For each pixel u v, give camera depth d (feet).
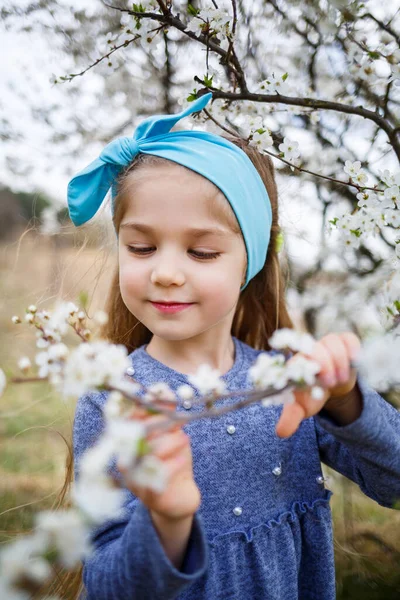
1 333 9.43
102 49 7.66
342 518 7.43
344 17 5.20
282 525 3.59
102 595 2.61
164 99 8.13
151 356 3.92
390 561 6.63
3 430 9.48
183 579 2.30
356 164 4.56
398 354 2.08
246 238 3.61
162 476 1.73
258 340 4.86
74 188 3.93
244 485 3.55
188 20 6.89
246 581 3.41
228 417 3.66
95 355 2.08
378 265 7.07
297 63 7.16
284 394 2.21
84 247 5.23
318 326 7.68
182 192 3.31
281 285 4.87
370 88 6.03
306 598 3.80
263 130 4.47
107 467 3.15
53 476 8.62
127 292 3.43
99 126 9.02
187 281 3.32
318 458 3.88
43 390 10.48
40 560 1.71
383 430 2.89
